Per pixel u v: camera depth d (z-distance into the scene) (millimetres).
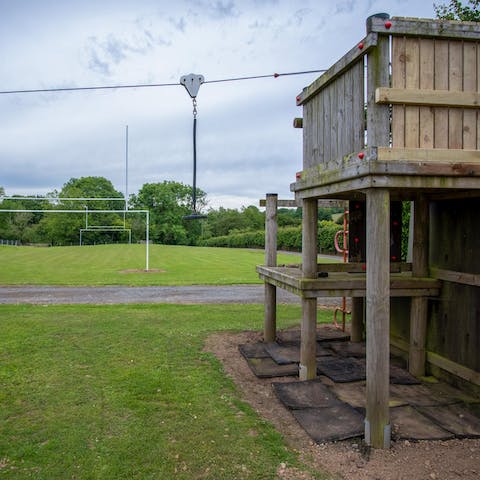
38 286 13656
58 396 4531
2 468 3195
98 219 53625
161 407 4273
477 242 4613
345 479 3027
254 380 5109
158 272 18047
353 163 3654
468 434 3678
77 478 3072
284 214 53844
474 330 4562
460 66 3537
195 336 7113
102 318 8539
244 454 3379
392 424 3867
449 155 3463
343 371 5316
